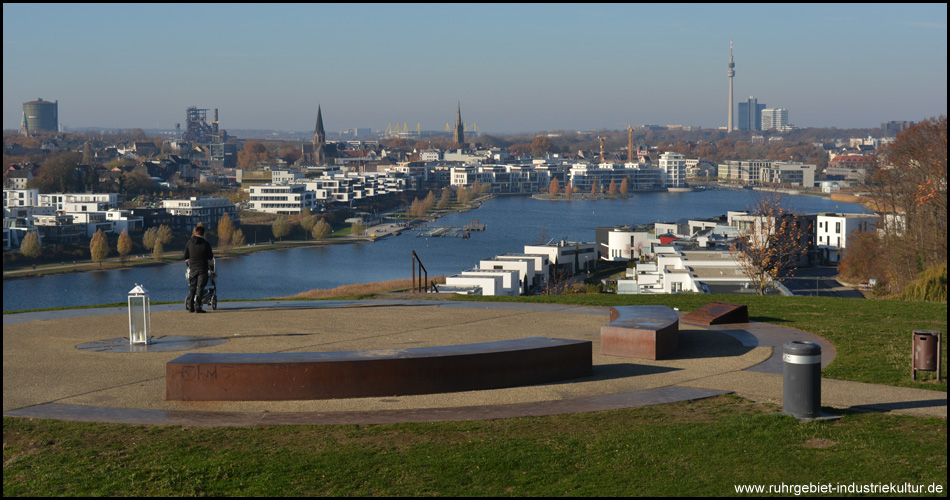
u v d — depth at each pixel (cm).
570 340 1905
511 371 1764
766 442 1324
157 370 1886
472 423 1462
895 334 2333
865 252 12000
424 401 1630
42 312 2834
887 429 1395
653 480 1174
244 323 2531
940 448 1277
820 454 1269
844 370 1880
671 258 10500
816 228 15425
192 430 1426
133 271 16488
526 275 12700
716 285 8800
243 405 1595
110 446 1344
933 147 7494
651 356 2042
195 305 2767
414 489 1151
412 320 2614
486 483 1172
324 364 1641
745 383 1769
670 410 1552
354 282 14900
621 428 1427
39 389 1714
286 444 1347
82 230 19600
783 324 2578
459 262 17800
